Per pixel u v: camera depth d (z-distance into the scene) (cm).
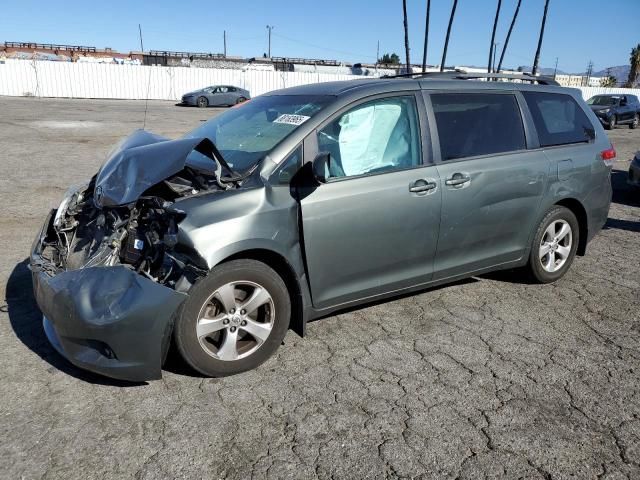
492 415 309
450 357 373
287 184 351
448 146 418
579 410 316
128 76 3562
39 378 333
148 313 298
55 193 827
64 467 260
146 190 334
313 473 260
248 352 345
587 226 523
